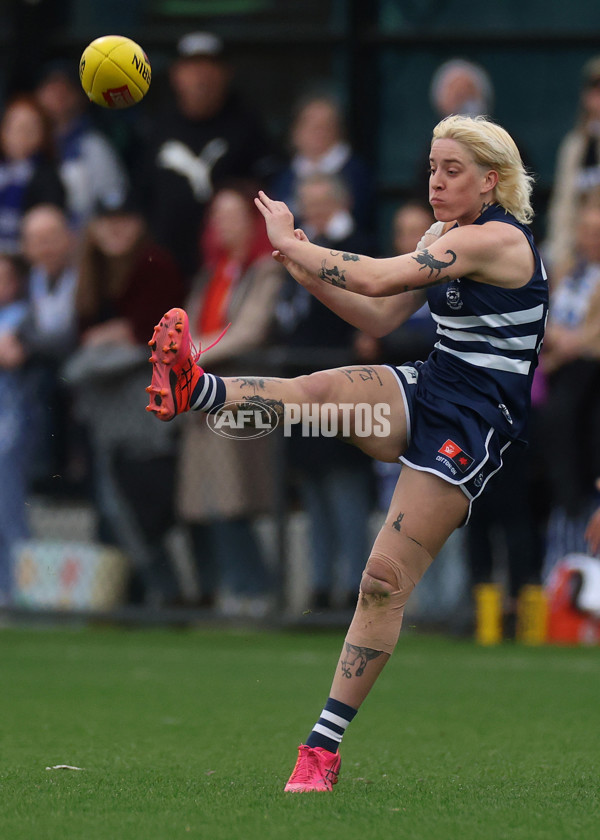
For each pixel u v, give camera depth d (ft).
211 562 98.07
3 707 65.62
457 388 42.73
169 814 38.01
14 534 101.81
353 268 42.42
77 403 99.81
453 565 96.43
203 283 98.27
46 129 111.55
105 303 99.45
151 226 107.14
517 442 43.80
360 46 123.13
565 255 96.37
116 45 49.49
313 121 103.40
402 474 42.83
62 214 106.63
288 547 96.68
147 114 122.21
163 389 42.45
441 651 90.27
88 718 62.34
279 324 96.58
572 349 93.56
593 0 120.26
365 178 103.71
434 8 122.31
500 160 42.91
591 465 94.02
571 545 95.61
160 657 86.89
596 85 97.25
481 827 36.01
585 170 97.09
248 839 34.24
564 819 37.45
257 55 125.18
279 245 43.50
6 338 101.40
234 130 107.45
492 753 53.06
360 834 34.86
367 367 43.83
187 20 125.70
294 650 89.97
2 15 127.65
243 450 96.12
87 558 100.73
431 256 42.14
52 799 40.83
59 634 98.63
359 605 42.96
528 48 120.98
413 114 122.93
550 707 67.00
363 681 42.83
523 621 96.07
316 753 43.06
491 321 42.57
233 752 52.80
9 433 100.94
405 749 54.24
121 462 98.84
